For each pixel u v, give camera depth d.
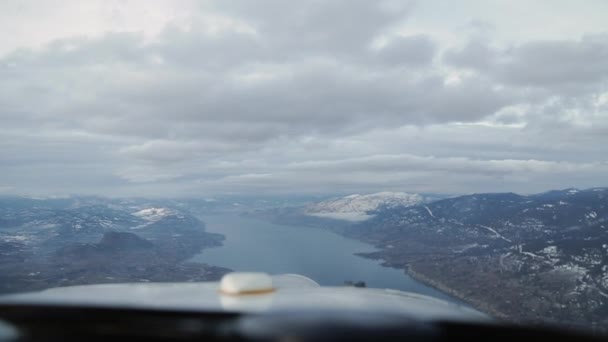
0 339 5.83
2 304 6.47
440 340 4.95
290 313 4.86
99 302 7.22
